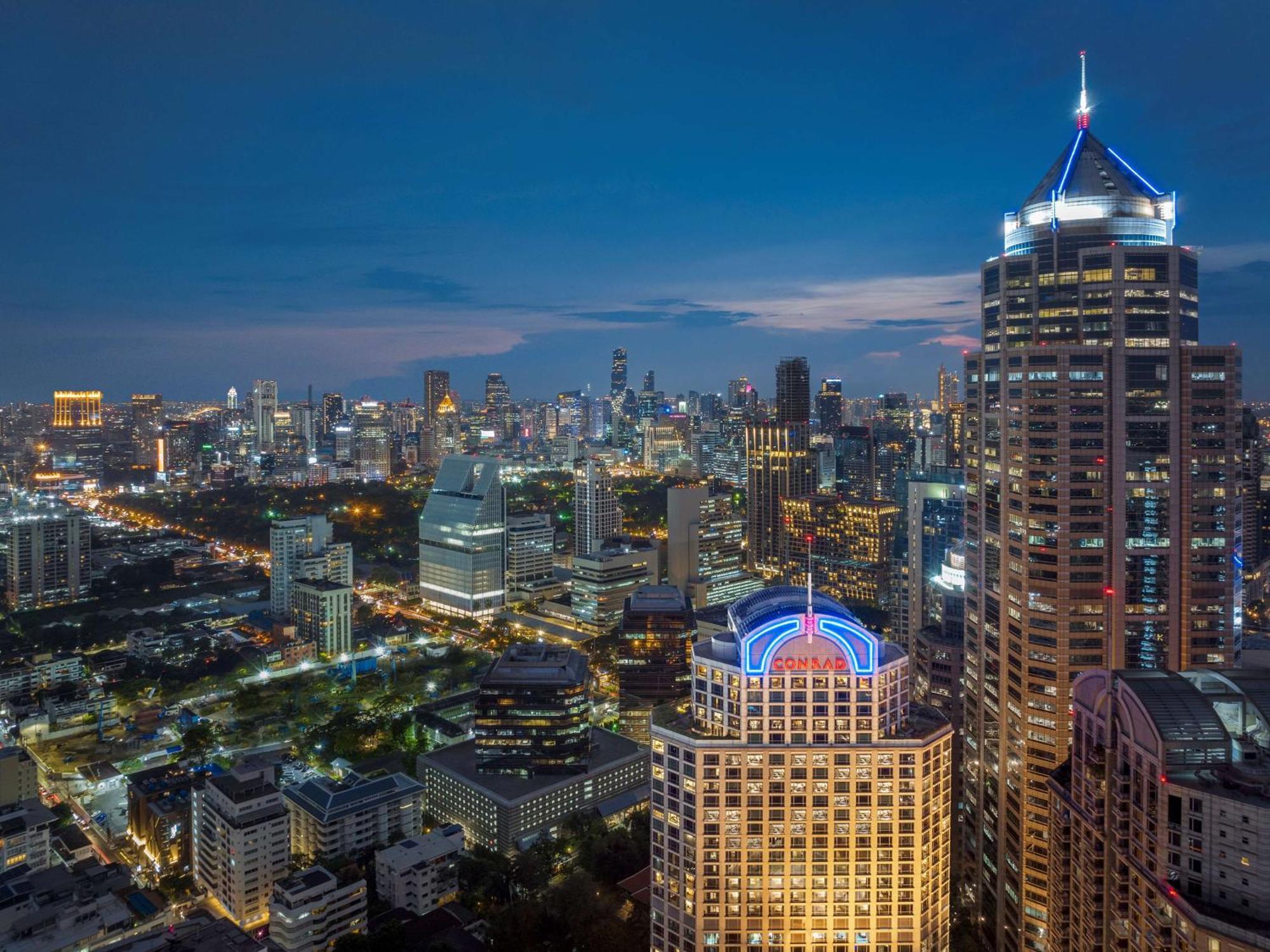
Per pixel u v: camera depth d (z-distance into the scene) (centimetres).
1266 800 14475
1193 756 15575
